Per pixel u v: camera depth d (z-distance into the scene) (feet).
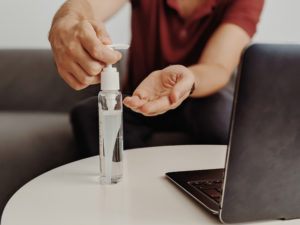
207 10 4.42
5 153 4.97
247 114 1.27
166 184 1.96
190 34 4.63
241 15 4.10
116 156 1.96
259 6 4.21
